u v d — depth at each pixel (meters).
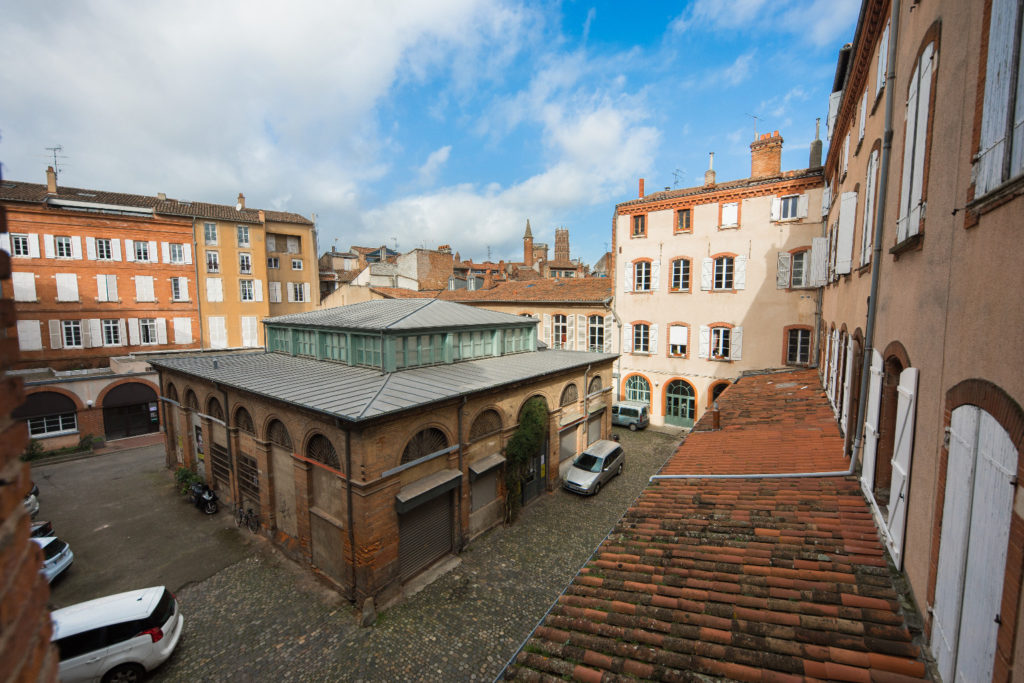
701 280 25.61
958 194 4.31
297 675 9.81
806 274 22.62
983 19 3.84
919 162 5.57
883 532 6.45
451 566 13.58
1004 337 3.34
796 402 14.89
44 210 27.17
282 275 41.38
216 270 34.25
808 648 4.90
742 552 6.83
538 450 17.69
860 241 9.70
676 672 4.98
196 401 18.86
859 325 9.31
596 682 5.06
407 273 47.72
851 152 11.99
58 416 24.77
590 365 20.91
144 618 9.66
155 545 14.85
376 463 11.56
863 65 10.07
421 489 12.52
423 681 9.66
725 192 24.50
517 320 20.62
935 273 4.86
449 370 16.38
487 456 15.51
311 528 13.23
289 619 11.42
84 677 8.97
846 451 9.45
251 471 15.55
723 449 11.68
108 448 25.30
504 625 11.22
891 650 4.67
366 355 15.95
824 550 6.51
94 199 31.25
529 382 17.05
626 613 6.07
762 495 8.59
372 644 10.62
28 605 2.04
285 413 13.42
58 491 19.33
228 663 10.12
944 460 4.38
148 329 31.23
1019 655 2.98
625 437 25.72
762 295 23.91
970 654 3.70
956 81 4.50
